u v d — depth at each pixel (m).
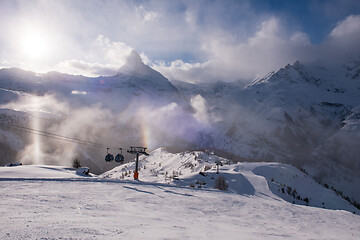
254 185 71.12
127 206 19.62
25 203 16.56
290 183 100.56
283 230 16.78
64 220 12.50
